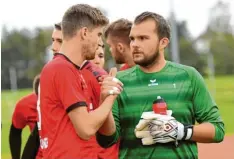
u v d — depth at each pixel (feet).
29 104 76.02
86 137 49.57
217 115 55.98
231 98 443.73
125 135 55.93
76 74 50.98
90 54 52.08
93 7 52.37
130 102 55.62
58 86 50.14
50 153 50.67
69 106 49.62
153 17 55.52
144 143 54.75
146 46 55.01
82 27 51.42
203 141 55.31
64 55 51.47
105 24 52.85
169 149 54.95
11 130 77.41
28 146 64.28
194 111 56.39
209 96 56.39
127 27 67.46
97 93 53.42
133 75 56.24
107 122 53.21
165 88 55.47
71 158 49.96
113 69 54.29
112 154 64.69
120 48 67.56
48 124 50.75
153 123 54.24
